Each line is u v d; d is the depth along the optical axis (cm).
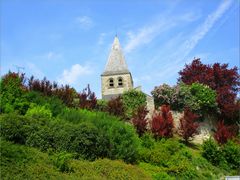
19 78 2678
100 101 3362
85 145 2094
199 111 3800
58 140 2075
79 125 2158
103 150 2180
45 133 2070
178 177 2466
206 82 4253
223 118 3906
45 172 1741
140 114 3050
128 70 5484
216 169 2800
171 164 2556
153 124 2983
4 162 1698
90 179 1803
